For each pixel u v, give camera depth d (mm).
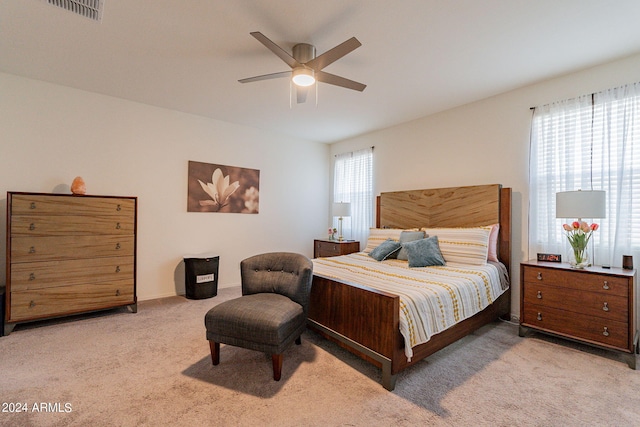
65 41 2375
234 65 2766
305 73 2234
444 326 2117
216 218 4422
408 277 2545
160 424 1574
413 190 4168
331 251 4836
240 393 1854
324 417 1642
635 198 2525
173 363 2217
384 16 2041
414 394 1854
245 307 2125
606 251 2654
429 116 4109
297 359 2299
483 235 3076
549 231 2992
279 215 5117
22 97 3059
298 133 5086
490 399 1807
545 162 3043
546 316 2623
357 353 2172
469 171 3660
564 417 1646
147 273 3852
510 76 2947
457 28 2168
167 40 2357
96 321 3051
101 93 3467
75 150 3338
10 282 2666
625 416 1652
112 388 1888
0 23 2133
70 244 2941
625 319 2229
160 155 3914
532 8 1945
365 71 2840
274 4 1932
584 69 2797
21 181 3061
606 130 2666
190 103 3748
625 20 2061
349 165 5355
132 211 3303
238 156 4617
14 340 2564
